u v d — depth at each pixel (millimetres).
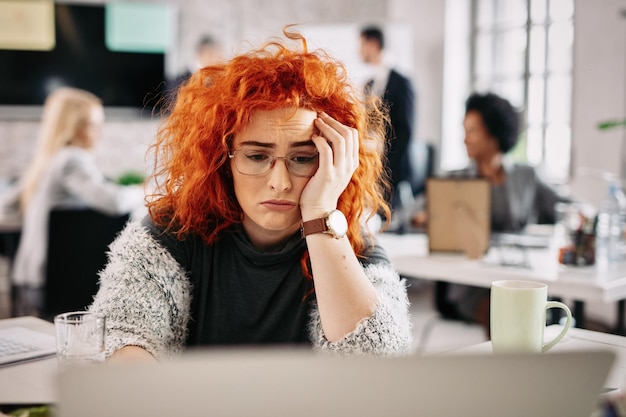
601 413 839
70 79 5742
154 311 1233
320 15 6086
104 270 1306
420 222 3154
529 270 2236
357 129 1311
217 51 5781
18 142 5680
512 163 3160
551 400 665
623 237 2645
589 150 4473
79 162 3658
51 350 1320
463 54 5629
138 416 594
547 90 5020
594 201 4414
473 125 2984
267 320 1330
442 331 2715
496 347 1147
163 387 593
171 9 5828
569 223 2693
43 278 3539
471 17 5562
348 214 1331
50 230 3113
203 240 1317
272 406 609
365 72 5520
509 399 650
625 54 4250
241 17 5941
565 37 4895
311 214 1233
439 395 633
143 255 1266
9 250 4074
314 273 1229
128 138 5863
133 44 5809
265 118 1202
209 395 600
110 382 586
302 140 1221
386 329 1207
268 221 1228
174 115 1330
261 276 1310
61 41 5703
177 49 5895
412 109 4609
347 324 1200
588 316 4105
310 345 1322
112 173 5836
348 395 618
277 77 1228
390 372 622
